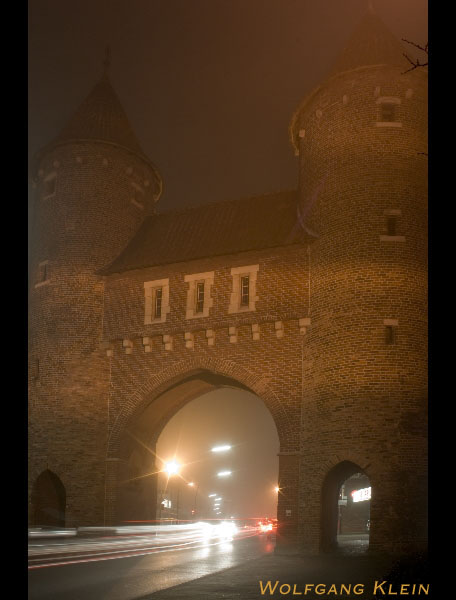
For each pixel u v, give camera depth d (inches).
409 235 1029.2
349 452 956.0
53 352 1252.5
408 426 949.8
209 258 1187.9
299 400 1063.0
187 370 1171.3
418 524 919.7
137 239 1325.0
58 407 1227.9
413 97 1087.0
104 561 809.5
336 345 1007.6
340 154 1080.2
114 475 1190.9
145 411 1238.9
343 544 1206.9
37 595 502.3
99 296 1273.4
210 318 1162.6
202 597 511.5
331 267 1047.6
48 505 1242.6
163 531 1398.9
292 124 1218.0
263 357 1109.7
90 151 1323.8
